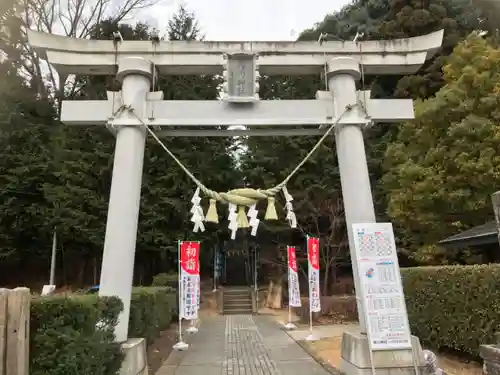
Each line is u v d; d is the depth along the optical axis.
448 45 20.80
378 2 27.03
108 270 6.34
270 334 12.61
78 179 18.17
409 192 14.17
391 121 7.43
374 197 18.97
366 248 6.20
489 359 4.40
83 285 20.88
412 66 7.56
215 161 20.64
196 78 20.86
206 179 19.84
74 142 18.95
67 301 4.24
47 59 7.23
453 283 7.37
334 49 7.44
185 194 18.83
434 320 7.95
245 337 12.05
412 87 20.05
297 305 14.75
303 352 9.49
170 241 18.30
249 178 20.73
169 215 18.66
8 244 18.84
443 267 7.78
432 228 13.81
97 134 18.88
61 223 17.89
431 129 14.58
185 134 7.58
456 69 15.11
